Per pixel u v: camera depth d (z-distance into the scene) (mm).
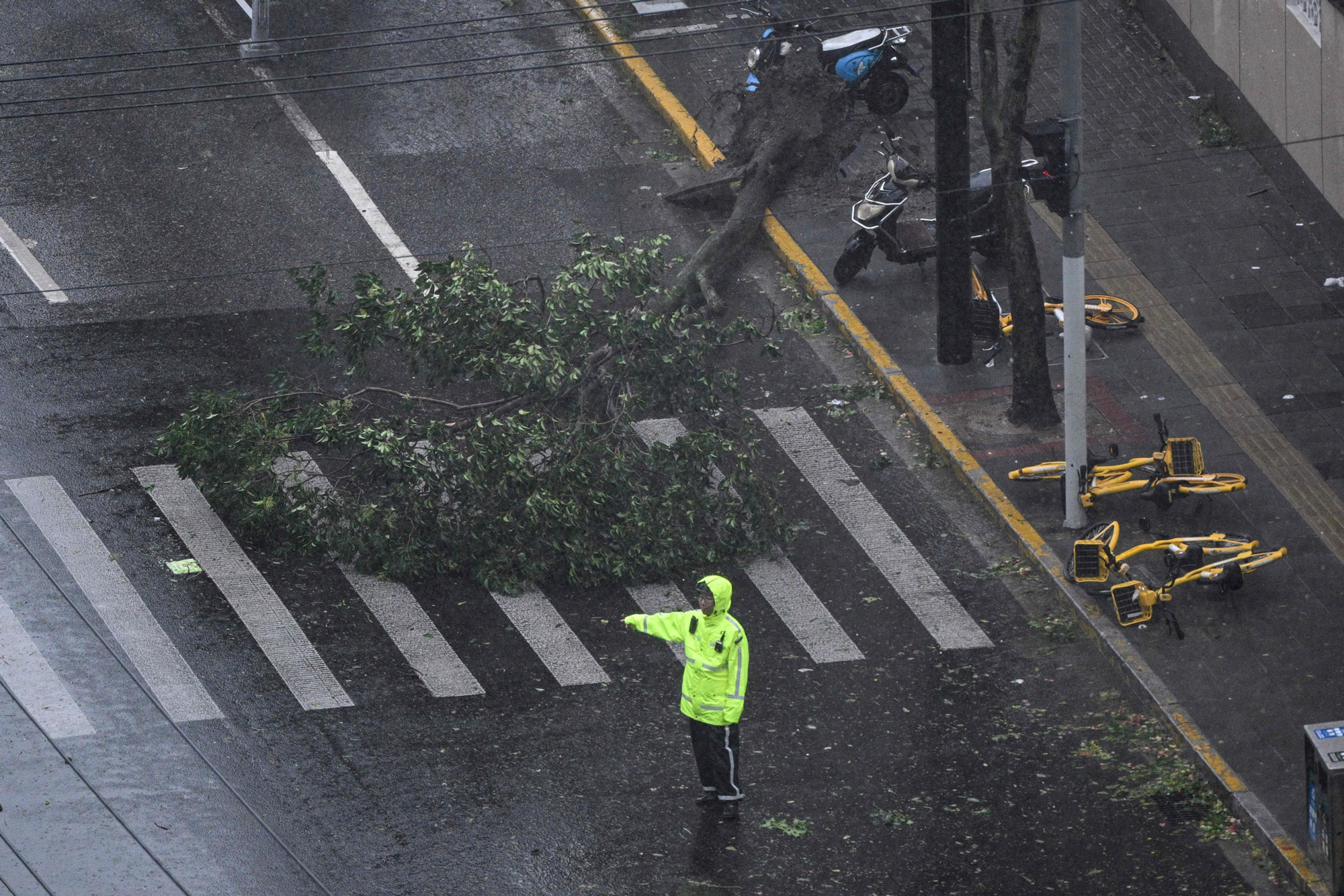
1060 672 60250
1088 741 56938
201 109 89562
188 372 73562
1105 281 79000
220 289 78625
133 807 52469
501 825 52656
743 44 95188
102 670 58156
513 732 56719
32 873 49438
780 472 69188
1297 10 81188
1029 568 65000
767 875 50938
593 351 71562
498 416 66500
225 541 64812
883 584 64562
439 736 56375
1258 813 52531
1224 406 71875
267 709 57031
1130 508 66875
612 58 93500
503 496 62188
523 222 83250
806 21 88625
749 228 80812
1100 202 83750
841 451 71375
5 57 92125
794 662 60656
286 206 83562
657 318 65188
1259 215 82562
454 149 88188
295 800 53281
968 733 57344
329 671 59000
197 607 61438
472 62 94125
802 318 77812
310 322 77125
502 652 60594
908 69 86812
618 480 62969
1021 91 67125
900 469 70438
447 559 63469
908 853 52000
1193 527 65562
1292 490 67312
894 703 58750
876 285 79875
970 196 79938
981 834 52812
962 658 60969
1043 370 70625
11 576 62062
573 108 91438
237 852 50969
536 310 66625
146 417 70938
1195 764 55344
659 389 66312
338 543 63188
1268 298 77750
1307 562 63688
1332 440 69875
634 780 54812
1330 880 49469
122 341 75125
